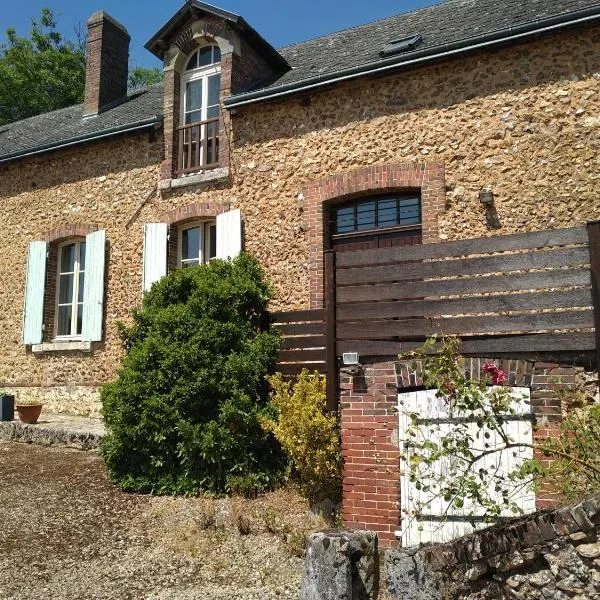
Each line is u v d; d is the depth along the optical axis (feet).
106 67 42.39
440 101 26.22
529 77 24.56
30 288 36.83
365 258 20.67
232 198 30.89
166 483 22.86
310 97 29.30
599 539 10.82
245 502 21.62
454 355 16.71
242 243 30.12
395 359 19.83
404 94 27.04
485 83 25.38
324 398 21.58
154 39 33.65
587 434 14.01
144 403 23.18
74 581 16.06
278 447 23.67
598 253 17.13
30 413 31.60
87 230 35.42
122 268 34.14
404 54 26.25
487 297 18.72
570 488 13.89
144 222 33.71
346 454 20.25
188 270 26.43
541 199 23.72
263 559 17.58
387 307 20.16
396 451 19.54
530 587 11.45
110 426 23.90
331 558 12.66
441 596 12.56
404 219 27.17
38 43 80.12
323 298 27.48
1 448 29.27
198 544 18.57
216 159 32.32
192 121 33.78
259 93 29.73
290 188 29.32
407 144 26.66
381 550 18.89
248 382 23.30
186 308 24.34
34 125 45.55
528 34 23.89
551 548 11.27
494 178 24.67
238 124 31.24
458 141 25.61
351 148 27.91
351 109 28.22
